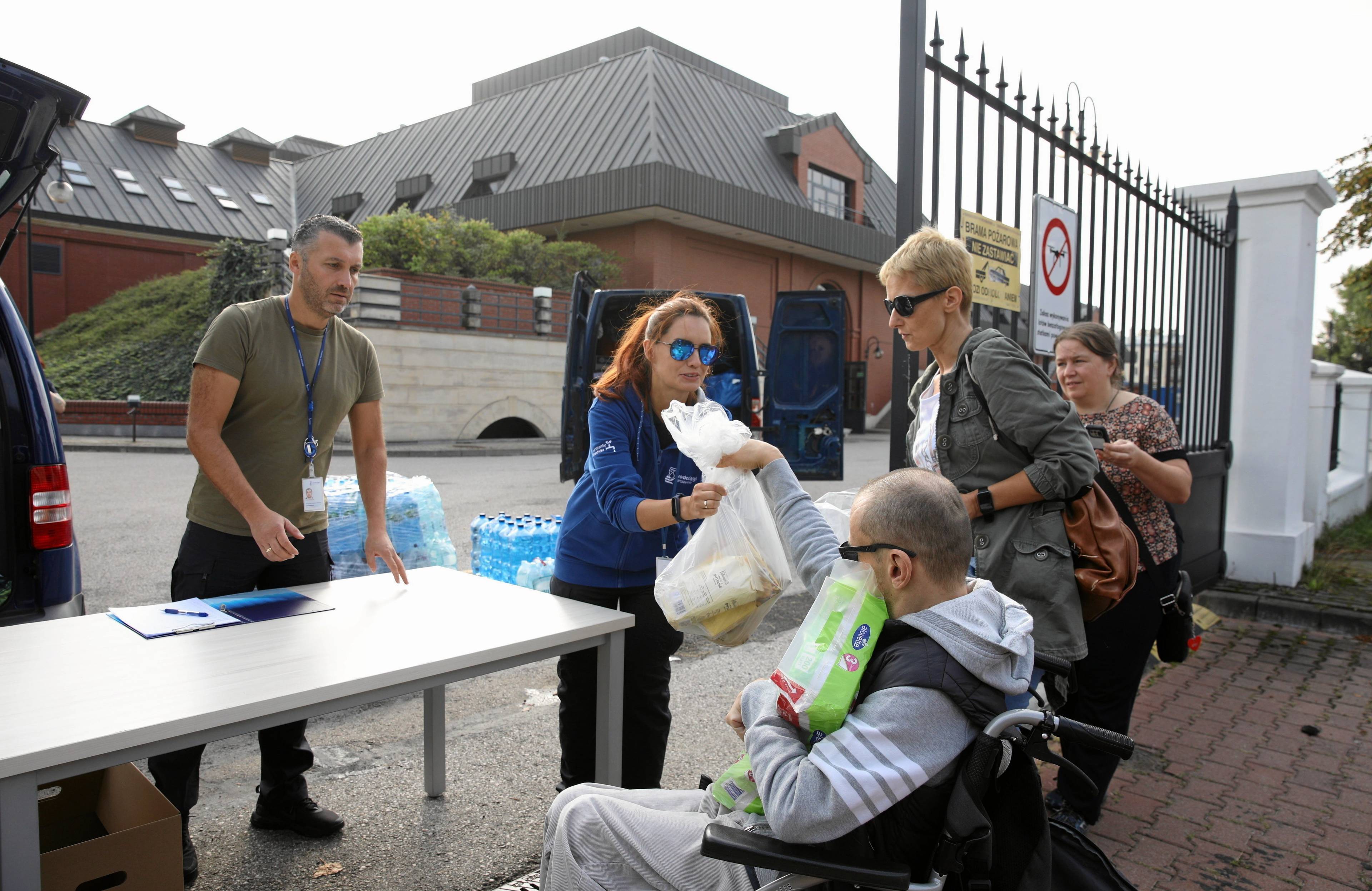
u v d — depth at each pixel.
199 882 2.38
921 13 3.04
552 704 3.78
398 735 3.42
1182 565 5.38
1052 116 3.78
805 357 10.36
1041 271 3.70
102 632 2.03
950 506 1.42
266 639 1.99
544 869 1.59
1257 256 6.03
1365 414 10.15
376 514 2.79
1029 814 1.36
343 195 31.25
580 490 2.47
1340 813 2.95
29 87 2.46
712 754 3.26
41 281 26.14
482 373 17.52
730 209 23.42
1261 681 4.33
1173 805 3.01
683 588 1.96
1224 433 5.98
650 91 24.73
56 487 2.63
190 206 29.14
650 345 2.28
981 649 1.33
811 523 1.94
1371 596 5.67
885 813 1.32
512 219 24.50
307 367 2.60
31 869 1.36
